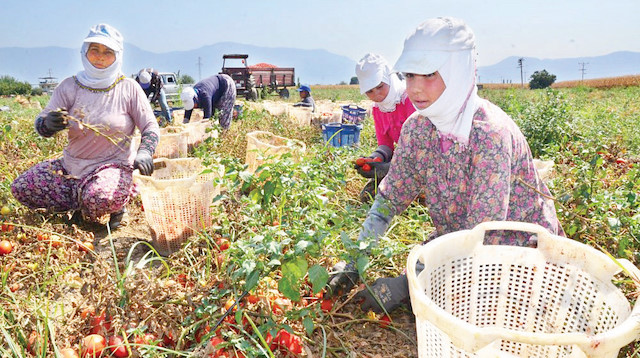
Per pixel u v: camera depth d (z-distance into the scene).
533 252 1.99
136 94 4.05
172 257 3.17
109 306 2.27
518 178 2.38
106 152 4.02
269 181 3.24
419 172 2.52
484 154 2.22
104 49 3.77
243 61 24.34
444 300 2.00
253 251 2.39
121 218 4.17
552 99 7.40
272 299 2.52
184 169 4.18
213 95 7.67
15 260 3.04
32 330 2.28
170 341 2.33
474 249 2.01
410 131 2.47
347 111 10.13
